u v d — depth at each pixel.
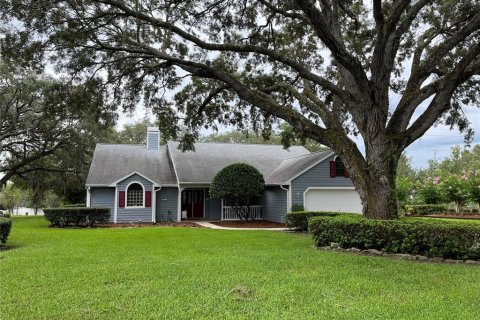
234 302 4.63
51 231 14.34
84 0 9.23
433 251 7.54
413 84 9.81
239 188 18.36
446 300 4.77
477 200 20.53
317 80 10.09
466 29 9.27
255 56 13.11
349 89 10.25
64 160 25.72
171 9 10.42
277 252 8.56
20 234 12.95
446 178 22.83
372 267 6.79
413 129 9.11
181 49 11.35
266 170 22.61
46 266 6.91
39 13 8.95
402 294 5.03
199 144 24.59
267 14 11.91
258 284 5.49
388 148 9.20
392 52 9.85
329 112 10.62
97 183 19.20
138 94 12.45
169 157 23.23
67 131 24.47
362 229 8.52
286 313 4.21
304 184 19.16
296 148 26.19
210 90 13.34
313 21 8.26
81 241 10.86
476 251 7.24
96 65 11.01
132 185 19.80
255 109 13.85
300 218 14.17
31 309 4.41
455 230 7.41
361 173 9.37
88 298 4.83
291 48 13.30
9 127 23.36
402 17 11.29
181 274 6.16
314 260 7.44
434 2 11.07
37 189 27.62
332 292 5.08
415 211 22.14
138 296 4.91
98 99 11.60
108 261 7.41
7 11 8.75
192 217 21.73
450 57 11.64
